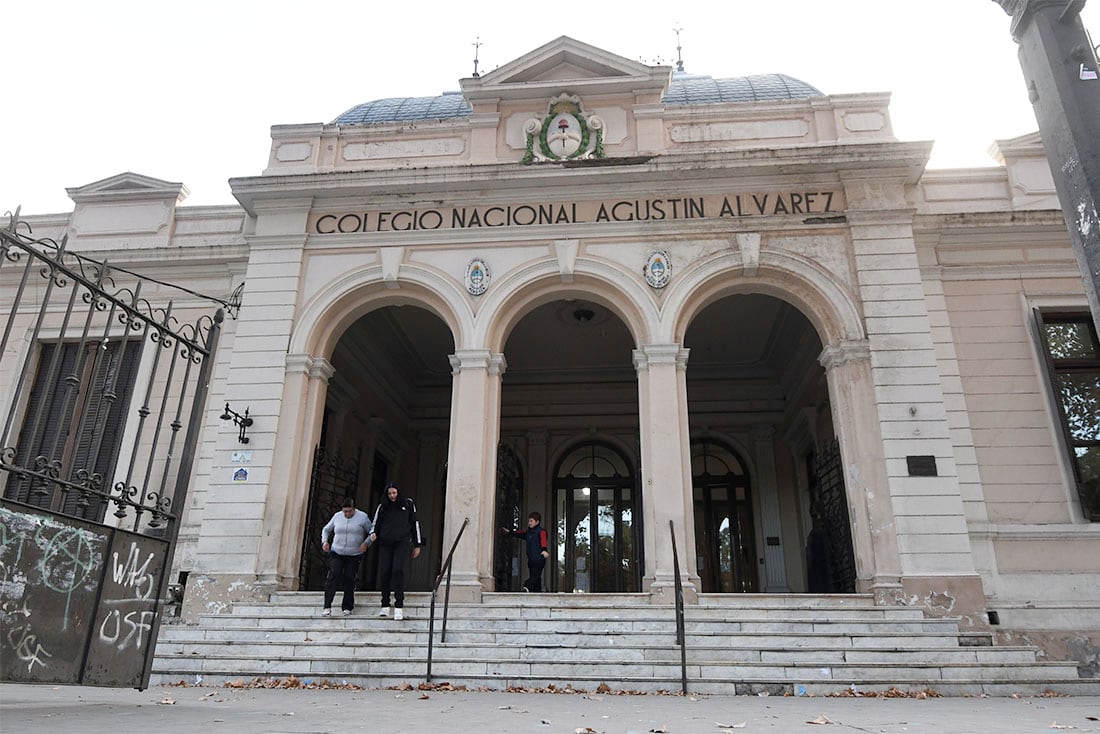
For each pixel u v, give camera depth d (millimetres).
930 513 9984
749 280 11672
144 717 4059
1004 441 10906
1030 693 7273
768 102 12633
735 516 17094
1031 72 3689
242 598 10219
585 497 17500
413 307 14852
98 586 4629
